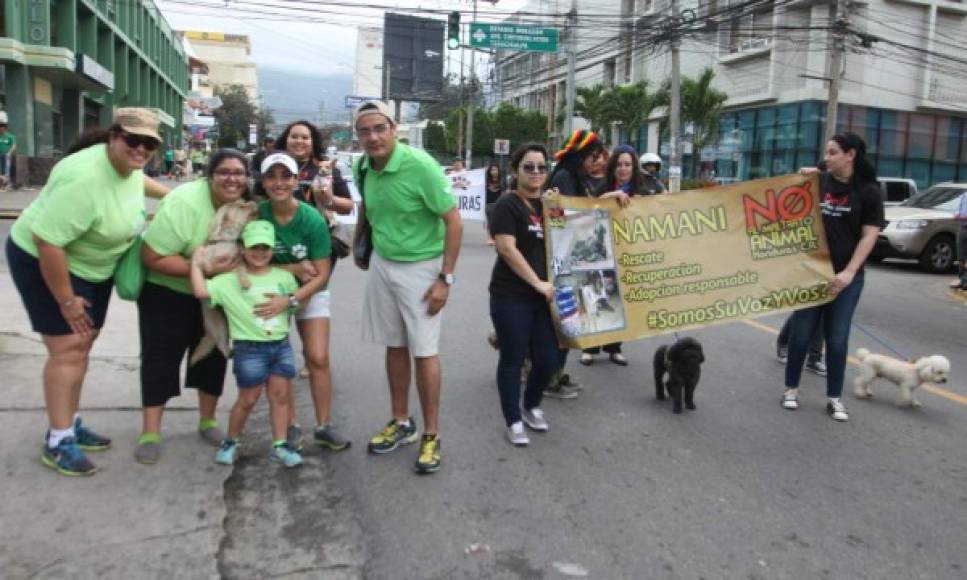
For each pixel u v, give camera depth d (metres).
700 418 5.22
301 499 3.77
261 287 3.96
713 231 5.36
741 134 33.94
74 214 3.52
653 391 5.84
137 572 3.01
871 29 30.97
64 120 29.84
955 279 13.96
